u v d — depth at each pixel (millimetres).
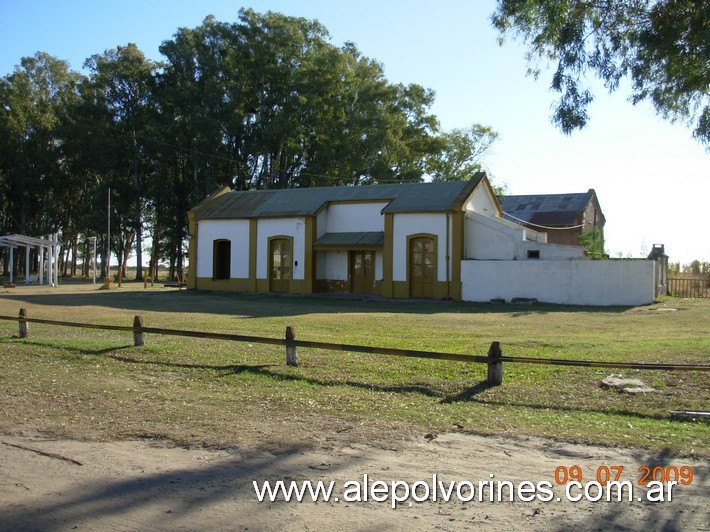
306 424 8070
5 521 5074
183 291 36500
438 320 21250
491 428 7836
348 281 33938
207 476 6117
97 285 46906
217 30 52344
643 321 20812
